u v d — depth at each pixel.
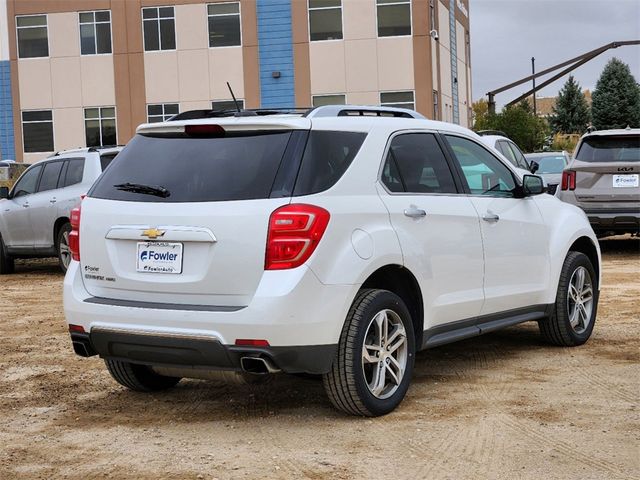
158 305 4.92
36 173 13.59
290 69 32.94
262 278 4.70
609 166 13.20
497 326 6.27
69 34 34.34
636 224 13.27
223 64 33.38
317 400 5.68
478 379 6.11
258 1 32.94
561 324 6.96
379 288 5.41
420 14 31.95
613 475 4.20
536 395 5.64
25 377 6.49
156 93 33.97
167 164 5.16
